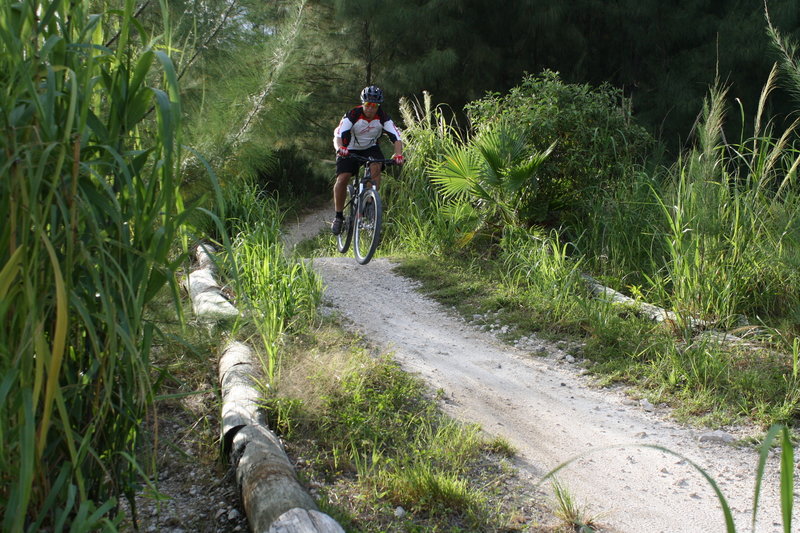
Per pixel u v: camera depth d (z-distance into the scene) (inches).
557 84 354.3
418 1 630.5
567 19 615.8
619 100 620.1
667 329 226.1
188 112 150.9
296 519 105.7
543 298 263.9
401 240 384.8
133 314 86.3
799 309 205.9
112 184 92.1
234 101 160.2
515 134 338.3
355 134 313.6
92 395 87.8
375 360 198.1
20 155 73.6
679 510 135.7
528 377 206.8
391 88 622.5
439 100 651.5
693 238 236.1
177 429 154.1
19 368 72.5
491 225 356.2
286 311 224.2
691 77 583.2
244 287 235.8
